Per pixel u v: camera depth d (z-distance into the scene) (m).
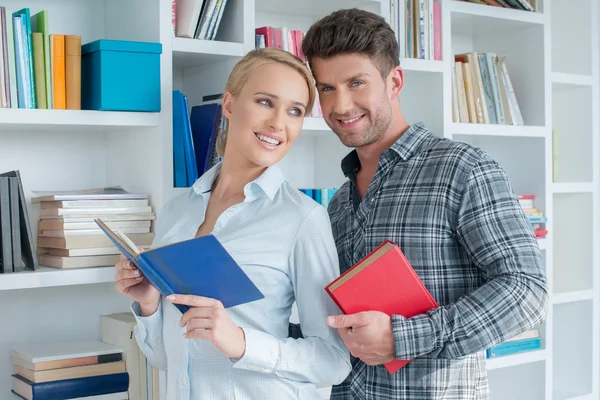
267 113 1.45
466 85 2.73
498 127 2.71
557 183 2.90
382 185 1.64
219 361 1.41
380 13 2.45
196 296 1.27
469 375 1.56
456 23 2.81
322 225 1.44
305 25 2.70
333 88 1.62
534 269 1.47
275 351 1.35
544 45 2.84
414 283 1.43
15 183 1.91
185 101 2.11
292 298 1.49
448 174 1.55
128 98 1.99
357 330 1.40
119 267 1.46
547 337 2.85
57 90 1.95
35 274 1.88
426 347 1.42
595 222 3.08
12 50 1.88
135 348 2.09
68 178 2.29
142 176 2.14
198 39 2.12
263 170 1.52
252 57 1.48
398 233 1.58
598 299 3.09
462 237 1.53
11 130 2.16
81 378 2.02
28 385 1.99
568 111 3.16
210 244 1.16
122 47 1.97
